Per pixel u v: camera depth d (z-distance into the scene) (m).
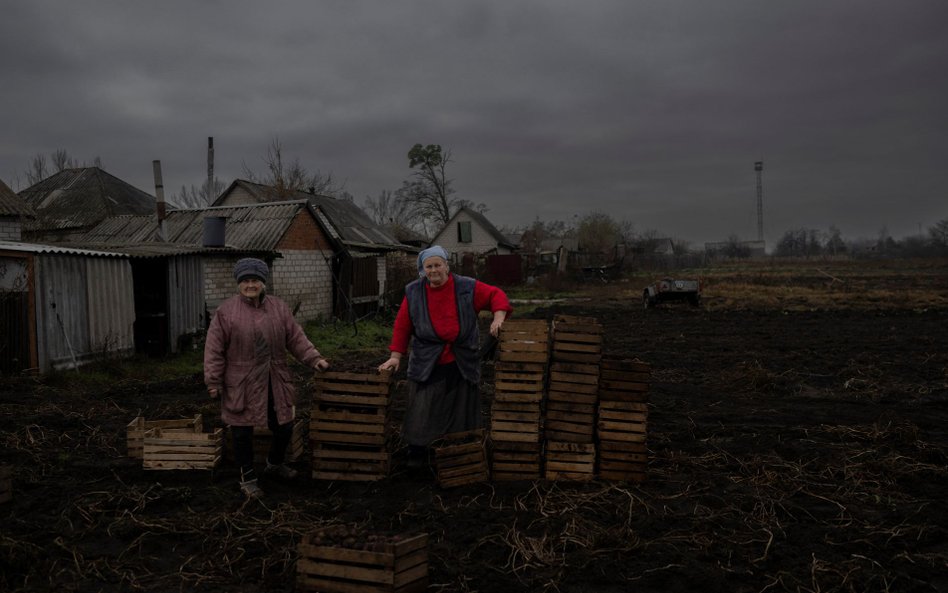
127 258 11.81
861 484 5.05
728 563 3.75
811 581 3.54
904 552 3.87
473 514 4.39
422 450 5.18
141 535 4.05
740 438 6.41
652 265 64.19
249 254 14.94
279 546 3.95
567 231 72.25
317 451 5.05
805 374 10.22
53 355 10.07
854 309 21.91
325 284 19.56
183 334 13.09
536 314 22.14
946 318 18.70
